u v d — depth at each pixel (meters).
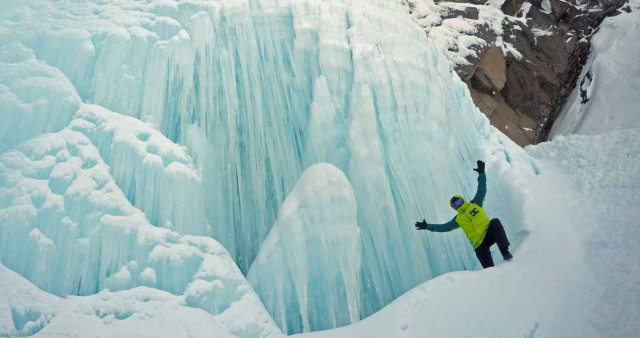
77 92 4.86
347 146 5.61
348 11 6.34
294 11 6.02
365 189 5.32
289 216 4.62
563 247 4.87
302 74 5.88
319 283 4.51
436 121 6.38
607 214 5.43
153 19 5.42
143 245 4.06
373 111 5.70
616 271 4.36
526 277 4.38
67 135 4.38
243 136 5.53
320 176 4.82
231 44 5.69
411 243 5.34
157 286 3.96
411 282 5.15
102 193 4.15
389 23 6.57
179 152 4.76
